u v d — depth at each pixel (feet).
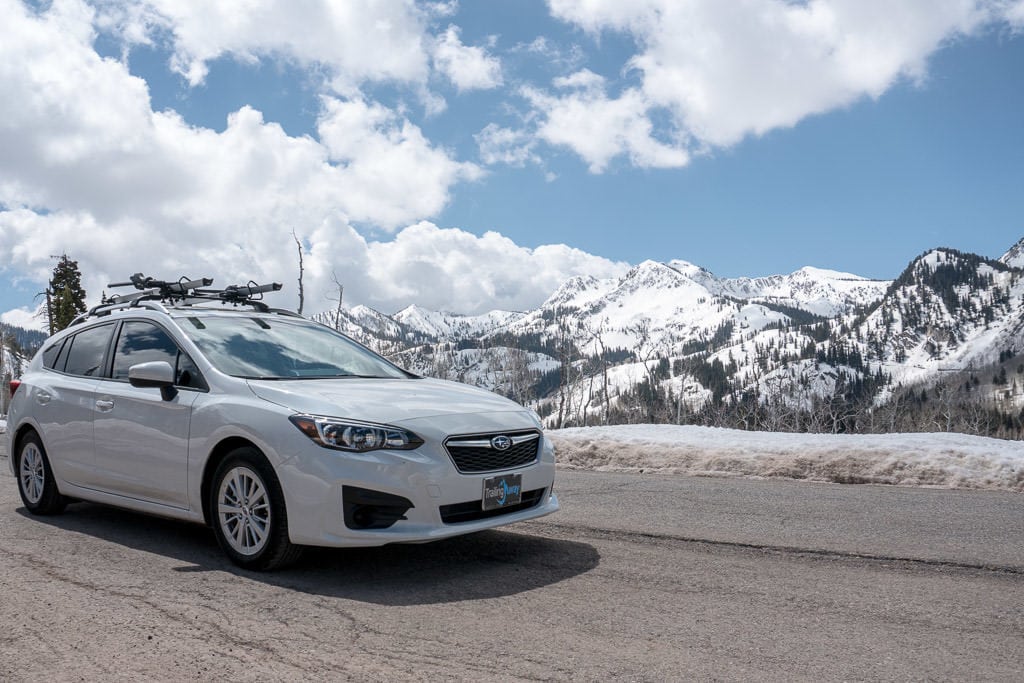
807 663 10.95
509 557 17.34
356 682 10.21
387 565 16.63
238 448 16.71
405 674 10.51
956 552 17.37
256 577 15.66
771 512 22.12
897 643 11.80
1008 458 27.20
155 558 17.25
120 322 21.47
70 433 20.97
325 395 16.38
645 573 15.99
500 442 16.69
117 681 10.24
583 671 10.64
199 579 15.48
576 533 19.71
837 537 18.93
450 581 15.39
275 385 17.01
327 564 16.69
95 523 21.27
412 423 15.80
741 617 13.10
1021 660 11.09
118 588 14.78
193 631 12.29
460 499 15.85
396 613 13.32
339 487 15.06
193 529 20.42
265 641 11.84
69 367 22.35
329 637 12.05
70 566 16.52
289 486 15.40
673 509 22.74
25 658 11.09
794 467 29.68
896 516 21.39
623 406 253.24
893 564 16.56
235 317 21.01
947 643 11.80
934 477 27.30
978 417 269.23
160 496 18.43
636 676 10.45
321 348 20.97
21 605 13.65
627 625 12.67
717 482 28.22
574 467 34.35
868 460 28.63
